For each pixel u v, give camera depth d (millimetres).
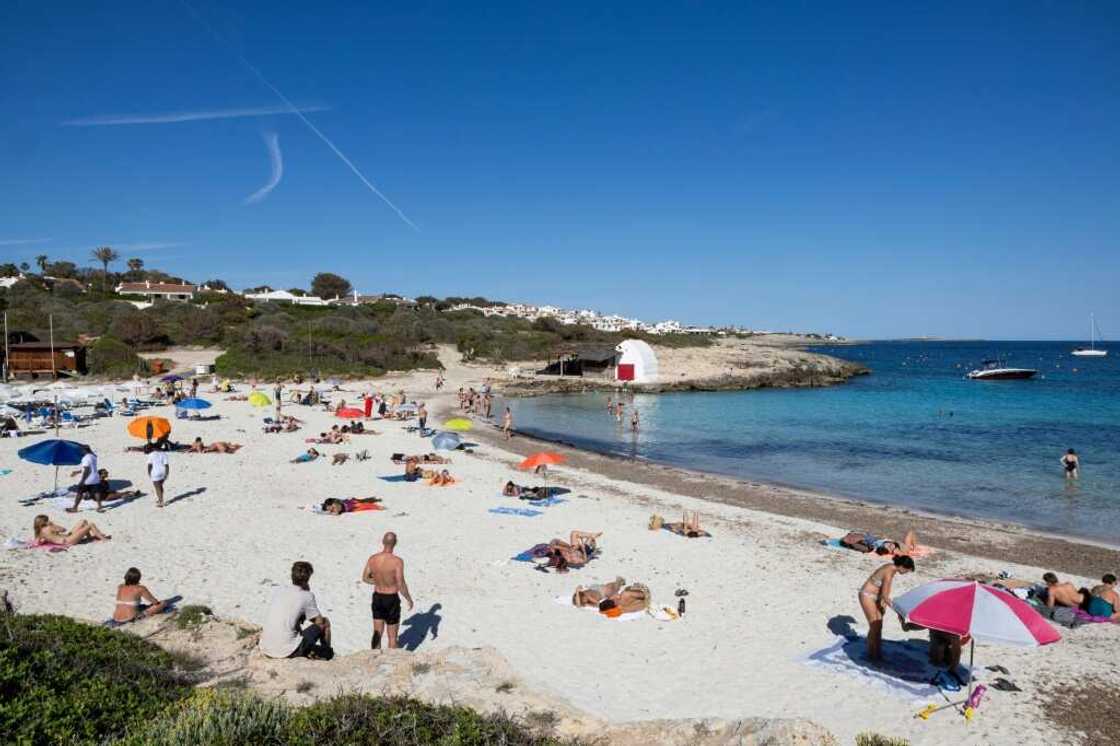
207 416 37469
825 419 46562
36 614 9914
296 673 7949
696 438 38094
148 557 14227
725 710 9047
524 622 11797
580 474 26547
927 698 9438
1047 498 24094
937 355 186250
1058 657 10891
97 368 54906
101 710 6188
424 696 7148
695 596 13320
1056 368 118188
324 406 43469
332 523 17625
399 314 99562
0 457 23766
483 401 50219
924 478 27484
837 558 16094
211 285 144375
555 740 6273
